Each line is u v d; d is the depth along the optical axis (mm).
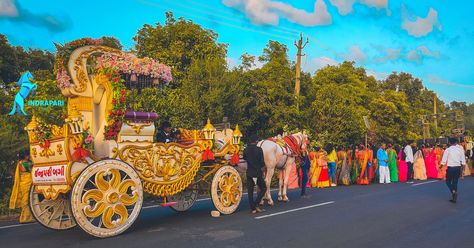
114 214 8289
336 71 34812
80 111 8602
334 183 18688
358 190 16219
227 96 18844
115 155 8211
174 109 15930
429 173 22688
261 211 10867
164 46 22828
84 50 8711
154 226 9023
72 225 9000
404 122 36000
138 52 22938
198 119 17391
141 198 8477
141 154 8695
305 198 13664
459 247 7191
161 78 9211
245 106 20625
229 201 10523
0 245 7574
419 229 8625
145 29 23375
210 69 19250
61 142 7789
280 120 22016
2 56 23297
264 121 22484
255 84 21969
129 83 9312
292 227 8805
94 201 8383
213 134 10148
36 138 8617
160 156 9086
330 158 18797
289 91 24625
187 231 8469
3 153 12242
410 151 21609
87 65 8961
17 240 7977
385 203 12320
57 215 8836
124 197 8203
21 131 14266
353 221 9453
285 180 12977
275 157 12281
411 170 21625
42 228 9211
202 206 12062
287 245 7258
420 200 12984
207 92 18766
